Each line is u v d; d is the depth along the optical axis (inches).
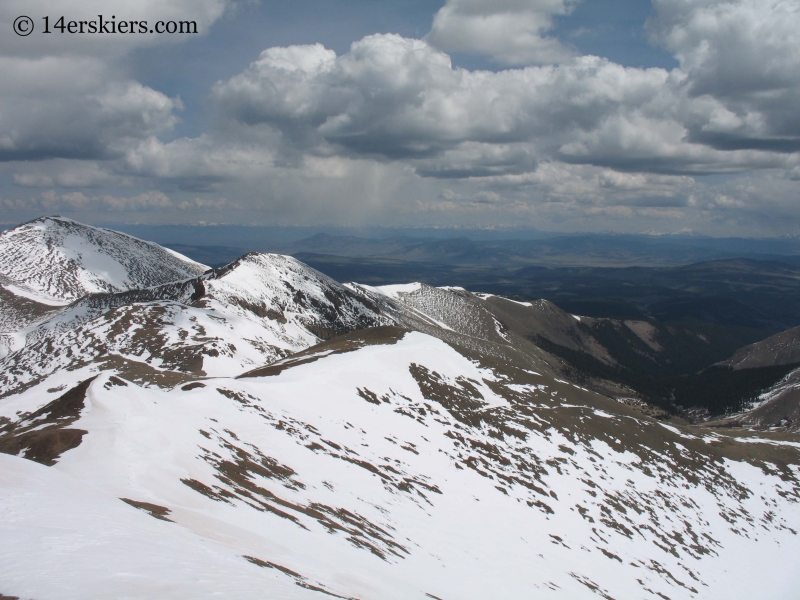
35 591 602.9
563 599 1879.9
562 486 3144.7
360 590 1071.6
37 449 1583.4
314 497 1851.6
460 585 1605.6
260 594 721.6
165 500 1274.6
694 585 2635.3
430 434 3189.0
